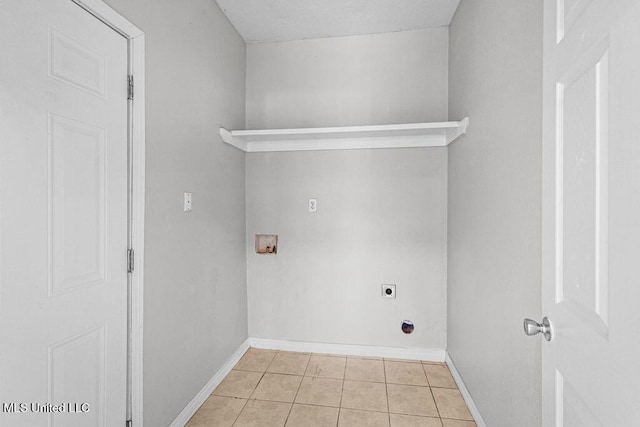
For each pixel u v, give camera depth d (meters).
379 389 2.15
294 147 2.64
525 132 1.21
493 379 1.54
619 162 0.58
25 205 0.96
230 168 2.43
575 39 0.73
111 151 1.28
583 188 0.71
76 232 1.13
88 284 1.19
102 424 1.25
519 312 1.27
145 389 1.47
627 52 0.55
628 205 0.56
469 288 1.92
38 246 1.00
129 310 1.39
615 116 0.59
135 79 1.39
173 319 1.69
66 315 1.10
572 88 0.76
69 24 1.09
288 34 2.61
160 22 1.56
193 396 1.89
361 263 2.63
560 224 0.82
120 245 1.34
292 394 2.09
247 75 2.74
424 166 2.52
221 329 2.26
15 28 0.93
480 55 1.74
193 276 1.89
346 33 2.59
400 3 2.22
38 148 1.00
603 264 0.63
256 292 2.76
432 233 2.53
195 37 1.91
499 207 1.47
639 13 0.52
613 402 0.60
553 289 0.85
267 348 2.75
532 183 1.17
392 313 2.60
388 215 2.58
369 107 2.61
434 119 2.52
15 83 0.93
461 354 2.10
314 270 2.69
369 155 2.59
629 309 0.55
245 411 1.92
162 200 1.59
